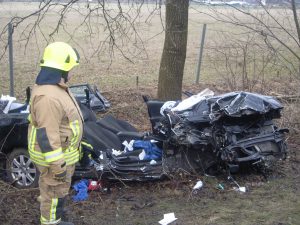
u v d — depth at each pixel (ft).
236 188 17.97
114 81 40.42
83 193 16.99
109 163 17.69
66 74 12.60
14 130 17.61
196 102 18.61
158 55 56.03
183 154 18.37
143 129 25.98
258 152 17.92
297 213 15.94
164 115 18.69
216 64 47.50
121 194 17.37
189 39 68.08
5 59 49.55
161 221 15.16
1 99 19.53
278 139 18.47
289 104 29.71
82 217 15.43
